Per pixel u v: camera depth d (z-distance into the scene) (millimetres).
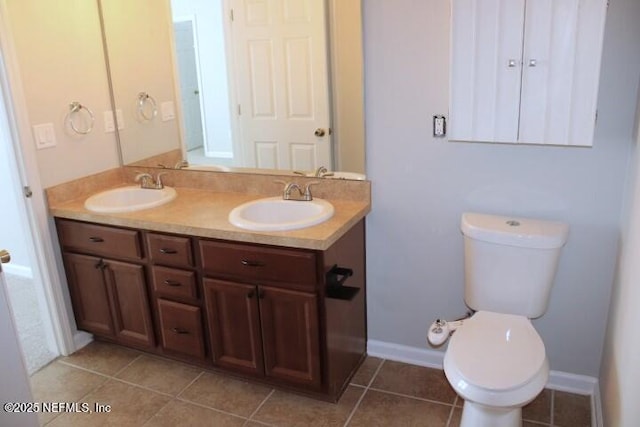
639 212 1621
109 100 2930
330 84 2373
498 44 1896
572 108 1866
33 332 3059
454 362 1803
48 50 2582
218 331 2396
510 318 2061
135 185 2939
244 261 2209
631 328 1594
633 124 1928
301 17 2348
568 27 1793
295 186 2504
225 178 2760
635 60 1871
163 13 2650
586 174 2061
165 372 2637
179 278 2410
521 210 2203
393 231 2471
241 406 2365
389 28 2195
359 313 2562
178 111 2758
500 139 1993
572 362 2320
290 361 2287
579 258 2170
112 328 2732
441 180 2307
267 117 2555
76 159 2781
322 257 2074
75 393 2488
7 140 2504
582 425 2150
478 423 1846
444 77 2166
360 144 2398
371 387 2455
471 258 2166
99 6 2807
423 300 2520
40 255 2660
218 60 2578
